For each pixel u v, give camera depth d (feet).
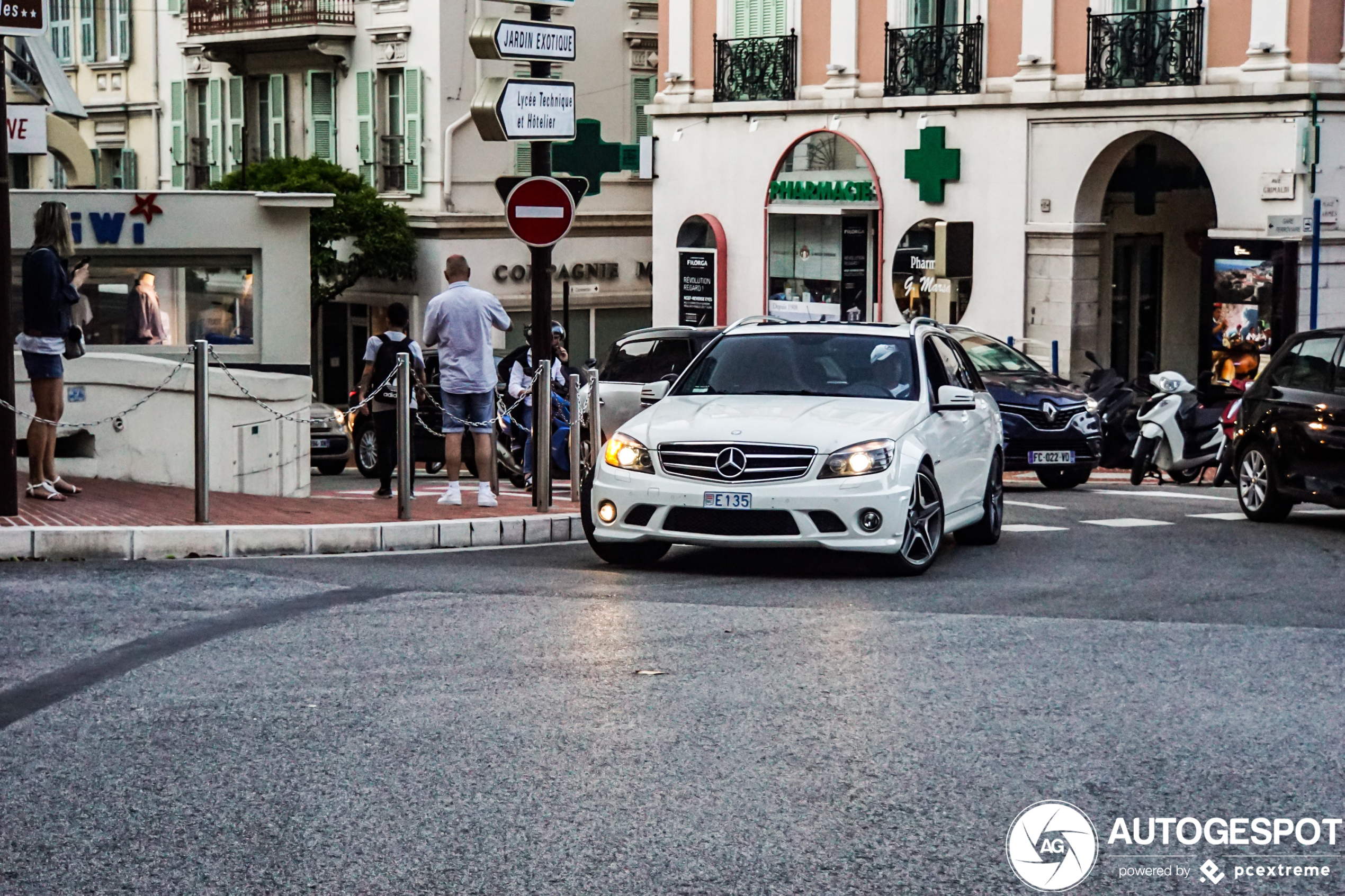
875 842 19.38
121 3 157.07
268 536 39.81
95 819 20.21
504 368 65.21
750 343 42.27
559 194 47.93
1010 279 100.48
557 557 40.83
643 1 138.62
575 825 19.93
